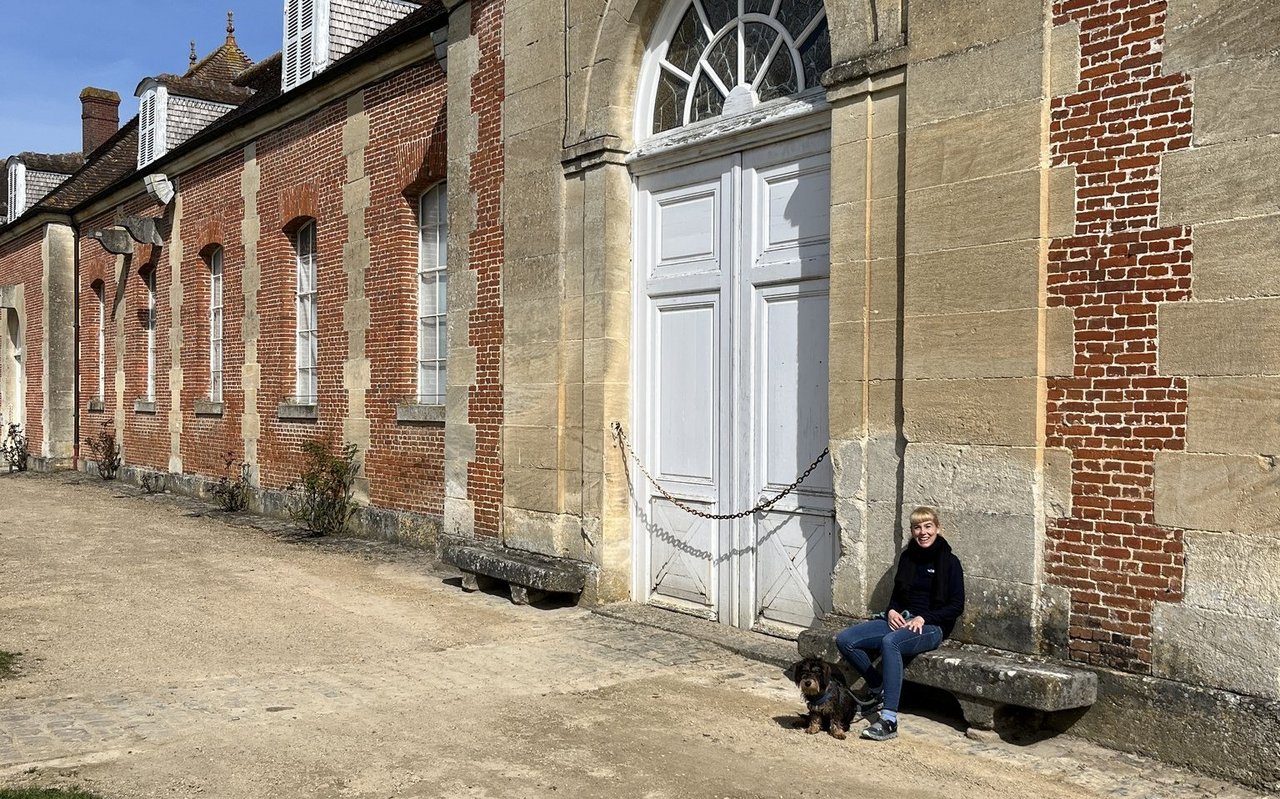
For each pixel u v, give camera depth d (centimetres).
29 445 2308
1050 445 517
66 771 450
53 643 685
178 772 453
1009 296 527
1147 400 485
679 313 767
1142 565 485
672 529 771
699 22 762
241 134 1456
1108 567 496
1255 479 449
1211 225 464
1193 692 462
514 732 513
